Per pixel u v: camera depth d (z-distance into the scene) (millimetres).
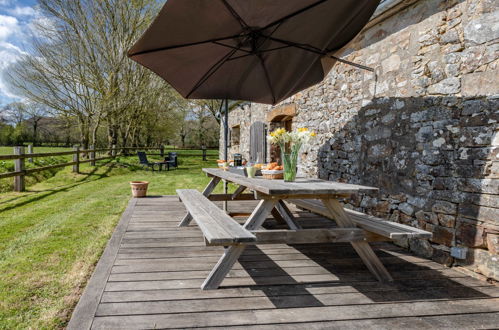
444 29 2576
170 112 17688
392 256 2717
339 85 4148
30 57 10828
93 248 2836
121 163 11461
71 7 10805
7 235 3318
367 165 3549
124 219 3887
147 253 2674
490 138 2193
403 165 2988
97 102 11844
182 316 1666
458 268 2398
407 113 2951
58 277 2229
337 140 4191
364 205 3594
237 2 2385
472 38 2338
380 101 3332
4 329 1587
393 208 3119
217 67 3498
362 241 2234
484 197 2217
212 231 1879
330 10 2611
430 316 1706
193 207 2727
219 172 3867
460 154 2410
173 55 3010
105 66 11688
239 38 2998
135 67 12523
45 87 11109
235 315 1688
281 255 2711
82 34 11227
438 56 2625
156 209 4496
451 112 2496
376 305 1824
